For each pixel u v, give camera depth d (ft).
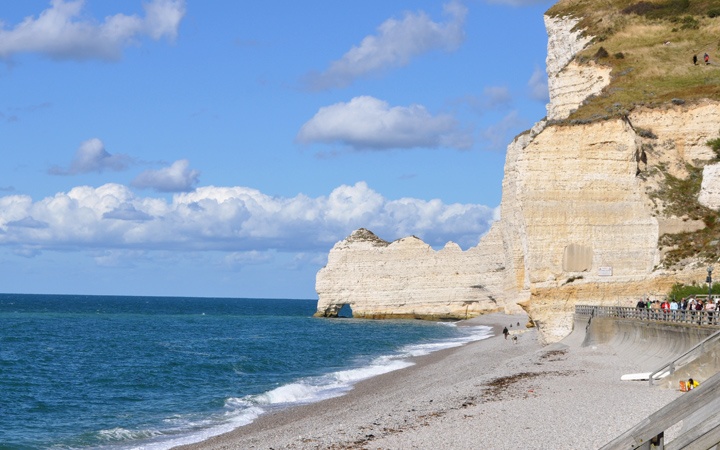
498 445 74.43
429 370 182.60
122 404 149.18
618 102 201.77
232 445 99.30
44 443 111.14
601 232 179.52
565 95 228.63
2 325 407.23
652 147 192.34
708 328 105.70
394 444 79.61
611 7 267.59
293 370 207.72
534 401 98.58
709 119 193.77
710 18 240.53
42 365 218.38
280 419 123.34
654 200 180.55
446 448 75.36
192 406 143.74
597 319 162.61
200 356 245.65
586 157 181.27
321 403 138.82
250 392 163.43
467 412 95.20
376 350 266.57
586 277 179.01
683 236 177.47
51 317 526.57
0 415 136.56
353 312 506.07
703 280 168.76
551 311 180.86
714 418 40.14
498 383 123.95
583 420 82.79
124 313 632.79
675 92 202.80
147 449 104.17
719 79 205.98
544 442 74.08
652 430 41.75
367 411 116.16
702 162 191.21
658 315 134.92
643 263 177.47
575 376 122.52
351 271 506.48
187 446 104.63
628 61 224.33
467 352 227.20
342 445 81.82
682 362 106.73
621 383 110.83
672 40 233.76
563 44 265.95
